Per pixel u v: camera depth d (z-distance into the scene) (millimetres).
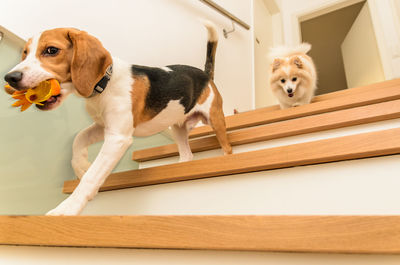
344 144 1012
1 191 1214
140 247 614
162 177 1217
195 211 1164
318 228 519
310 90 2467
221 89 2971
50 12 1570
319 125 1495
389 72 3471
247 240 547
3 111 1246
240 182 1135
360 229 500
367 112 1431
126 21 2033
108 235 635
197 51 2697
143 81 1223
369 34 4094
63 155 1493
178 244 586
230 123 2000
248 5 3922
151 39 2217
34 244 676
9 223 706
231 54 3273
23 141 1312
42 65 938
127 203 1289
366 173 988
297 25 4660
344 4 4379
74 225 663
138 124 1232
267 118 1896
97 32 1816
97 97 1092
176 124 1645
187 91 1412
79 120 1591
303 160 1045
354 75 4648
